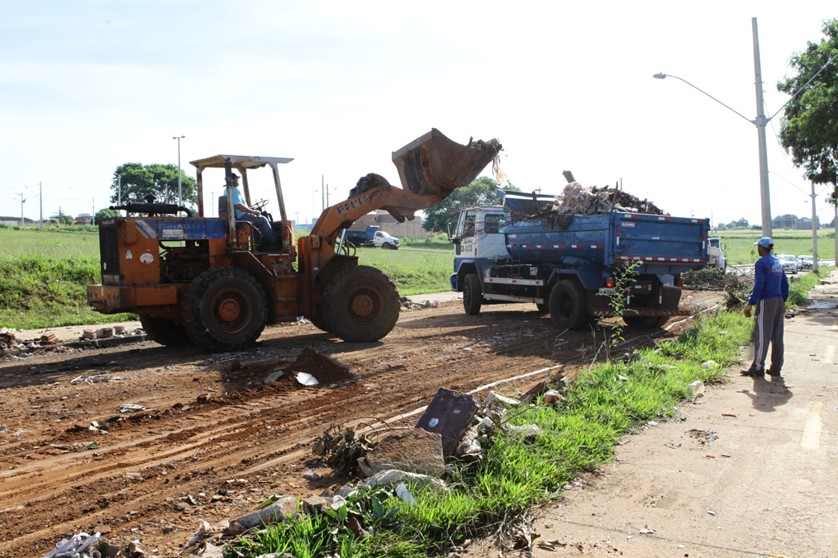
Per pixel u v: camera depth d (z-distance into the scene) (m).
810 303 21.14
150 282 11.36
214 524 4.63
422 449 5.20
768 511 4.77
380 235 58.31
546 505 4.93
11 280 17.28
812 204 45.78
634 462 5.84
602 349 11.96
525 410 6.62
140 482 5.52
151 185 78.50
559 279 14.80
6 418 7.51
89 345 13.08
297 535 4.02
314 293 12.68
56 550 4.03
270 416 7.46
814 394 8.34
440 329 14.89
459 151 12.96
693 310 18.03
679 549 4.23
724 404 7.86
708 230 14.48
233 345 11.52
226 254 12.02
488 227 17.89
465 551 4.24
